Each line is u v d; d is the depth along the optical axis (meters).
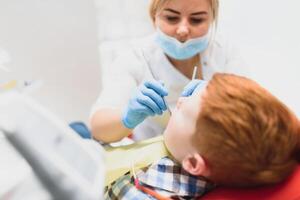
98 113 0.82
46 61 1.18
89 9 1.20
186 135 0.56
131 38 1.21
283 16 0.96
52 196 0.31
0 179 0.30
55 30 1.17
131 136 0.95
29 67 1.15
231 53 0.98
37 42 1.15
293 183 0.51
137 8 1.20
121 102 0.85
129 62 0.92
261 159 0.48
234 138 0.48
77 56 1.24
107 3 1.18
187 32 0.78
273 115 0.49
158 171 0.60
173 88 0.91
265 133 0.48
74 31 1.20
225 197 0.53
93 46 1.25
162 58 0.91
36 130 0.34
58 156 0.34
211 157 0.52
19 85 0.54
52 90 1.23
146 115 0.72
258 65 1.04
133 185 0.61
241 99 0.50
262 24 1.02
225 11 1.10
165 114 0.87
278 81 0.98
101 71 1.25
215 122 0.50
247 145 0.48
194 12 0.78
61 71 1.22
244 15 1.06
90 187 0.33
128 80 0.89
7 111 0.35
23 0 1.08
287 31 0.96
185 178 0.58
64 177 0.32
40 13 1.12
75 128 0.89
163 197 0.56
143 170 0.62
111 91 0.87
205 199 0.55
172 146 0.60
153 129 0.94
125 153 0.68
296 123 0.52
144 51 0.93
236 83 0.53
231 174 0.51
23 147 0.32
